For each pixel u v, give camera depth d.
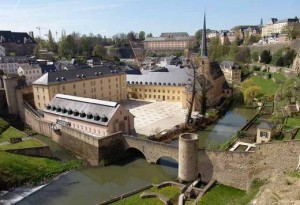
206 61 109.25
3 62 147.75
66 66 145.75
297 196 31.12
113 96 118.12
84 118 73.81
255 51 192.00
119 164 65.25
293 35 180.88
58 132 76.38
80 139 68.94
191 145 52.34
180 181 54.56
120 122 71.69
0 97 97.31
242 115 102.81
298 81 99.38
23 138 74.31
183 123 85.69
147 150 63.09
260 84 134.38
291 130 61.59
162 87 118.75
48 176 59.84
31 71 134.00
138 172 61.97
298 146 44.69
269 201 31.77
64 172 62.25
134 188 56.09
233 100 122.19
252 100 113.12
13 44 197.88
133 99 124.31
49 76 95.12
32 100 100.38
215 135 81.75
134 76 128.62
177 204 45.53
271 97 107.06
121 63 198.75
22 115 93.81
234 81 151.00
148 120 91.81
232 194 48.12
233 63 158.50
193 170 53.59
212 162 52.84
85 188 56.09
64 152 72.50
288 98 86.94
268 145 47.41
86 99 78.56
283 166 46.38
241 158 49.97
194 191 49.19
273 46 179.38
